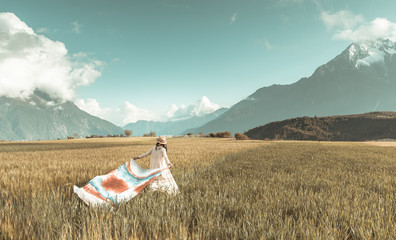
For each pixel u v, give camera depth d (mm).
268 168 9484
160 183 5492
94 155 16188
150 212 3793
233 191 5156
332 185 6156
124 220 3193
